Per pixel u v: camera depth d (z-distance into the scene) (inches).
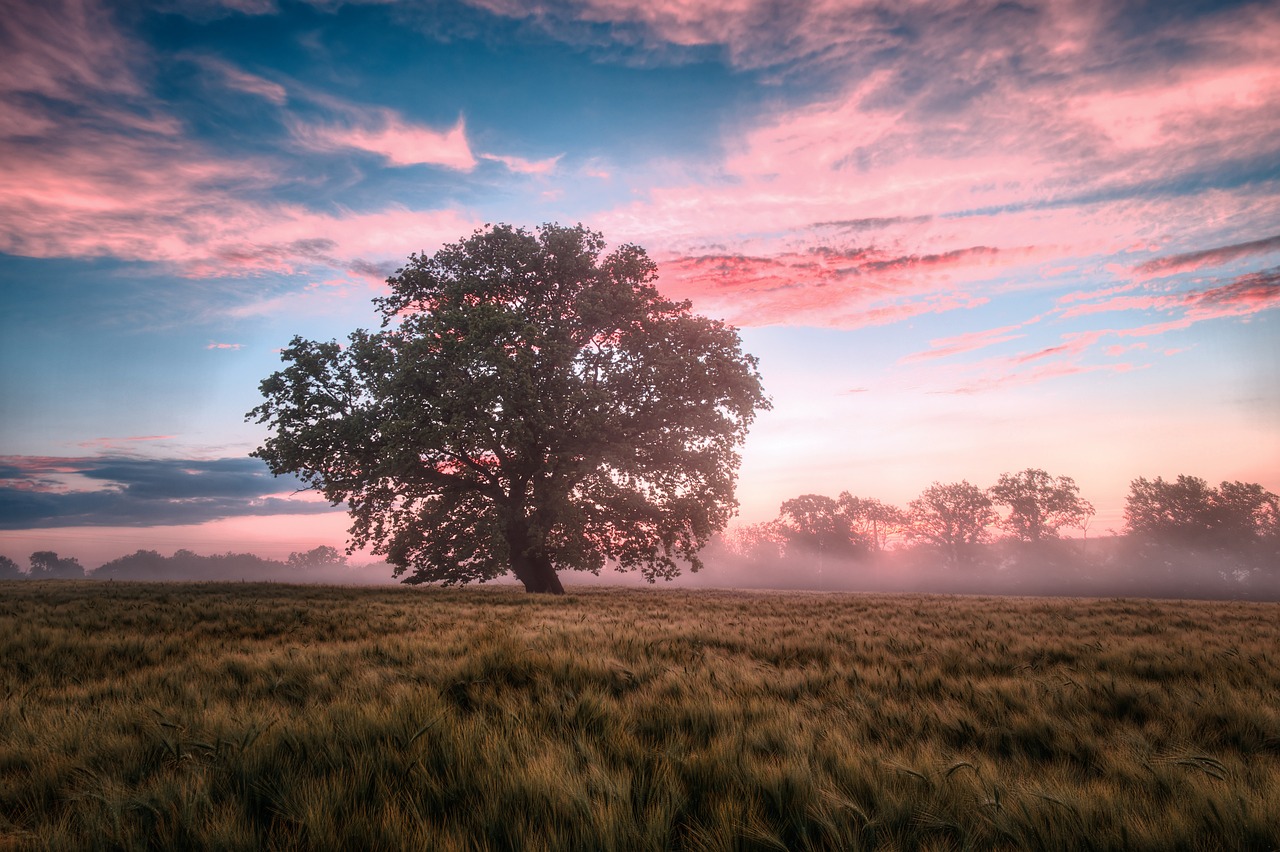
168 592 763.4
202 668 227.3
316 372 932.0
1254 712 167.0
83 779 116.9
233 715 156.3
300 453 921.5
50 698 184.4
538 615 474.9
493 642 260.2
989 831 99.5
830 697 192.2
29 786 116.6
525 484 1068.5
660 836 95.6
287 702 178.5
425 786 114.3
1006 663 257.9
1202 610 606.5
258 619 426.0
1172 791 113.0
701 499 1075.3
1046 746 148.1
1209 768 122.1
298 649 276.5
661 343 1045.2
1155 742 148.1
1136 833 96.0
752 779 117.4
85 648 279.4
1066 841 95.3
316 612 478.6
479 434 880.9
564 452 949.8
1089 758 136.5
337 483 936.9
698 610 577.6
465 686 192.2
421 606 566.6
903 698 195.5
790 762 122.9
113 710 161.8
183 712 159.0
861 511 4434.1
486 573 1043.9
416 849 92.2
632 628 379.6
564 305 1083.9
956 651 289.9
